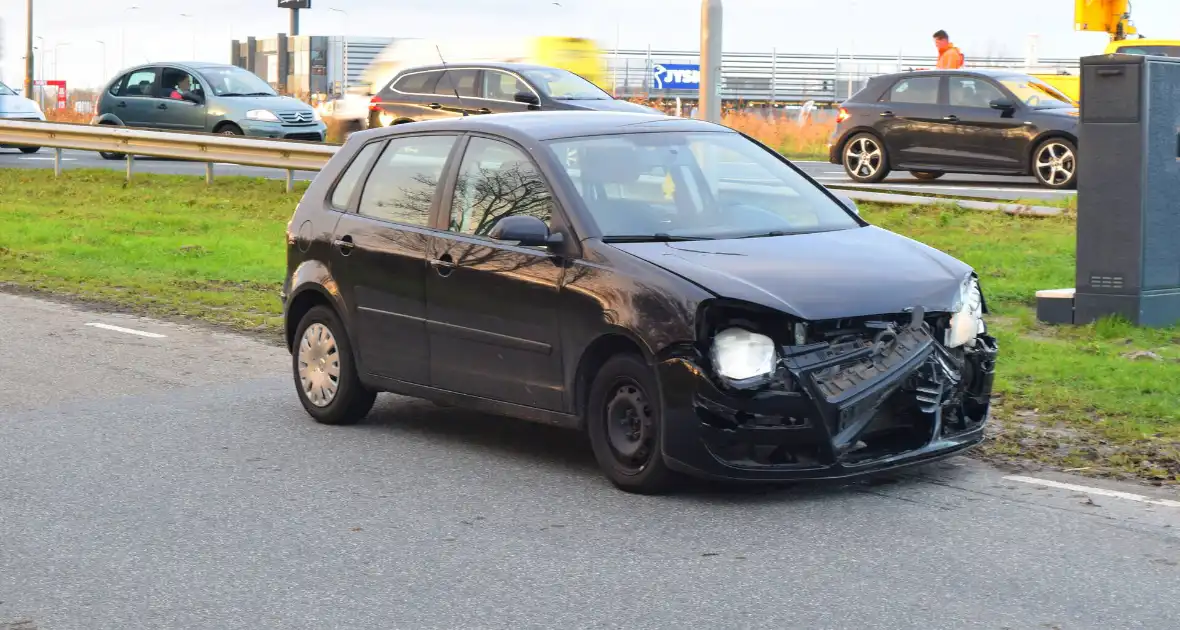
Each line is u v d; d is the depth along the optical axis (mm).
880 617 4973
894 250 6980
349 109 32562
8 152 30938
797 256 6707
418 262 7555
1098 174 10836
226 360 10430
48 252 16703
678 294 6332
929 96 21141
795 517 6227
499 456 7488
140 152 24031
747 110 39000
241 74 27281
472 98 21953
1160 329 10758
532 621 5008
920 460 6508
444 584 5434
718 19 13359
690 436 6262
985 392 6910
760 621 4957
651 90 52500
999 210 17031
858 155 21797
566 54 36250
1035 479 6812
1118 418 7949
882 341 6387
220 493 6812
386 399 9039
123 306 13023
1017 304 12117
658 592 5289
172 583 5496
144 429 8211
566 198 6988
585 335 6676
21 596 5371
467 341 7324
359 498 6695
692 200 7254
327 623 5031
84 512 6504
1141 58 10562
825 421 6207
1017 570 5469
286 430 8172
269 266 15656
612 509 6414
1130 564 5535
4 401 8984
